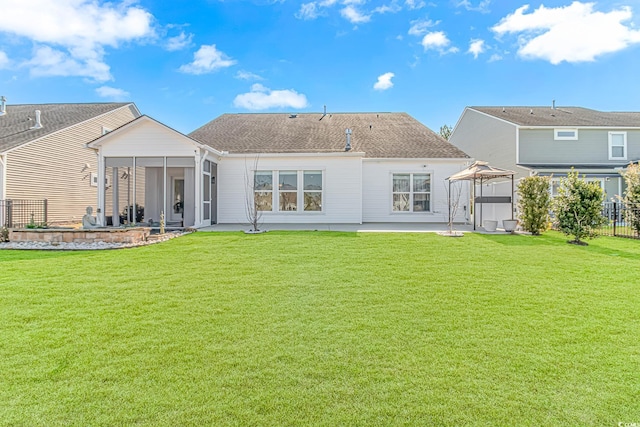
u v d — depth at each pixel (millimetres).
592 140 19906
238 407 2432
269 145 16609
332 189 15461
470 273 6219
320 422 2279
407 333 3656
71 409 2404
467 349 3285
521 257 7660
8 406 2430
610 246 9297
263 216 15508
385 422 2283
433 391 2621
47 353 3201
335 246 8961
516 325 3863
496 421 2291
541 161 19750
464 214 16484
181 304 4574
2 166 14328
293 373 2869
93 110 20438
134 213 13656
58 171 16938
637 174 11383
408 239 10219
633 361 3047
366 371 2900
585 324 3881
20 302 4625
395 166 16672
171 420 2297
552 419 2311
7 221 13609
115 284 5527
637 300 4723
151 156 13508
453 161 16516
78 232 9938
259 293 5055
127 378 2787
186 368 2945
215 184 15547
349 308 4426
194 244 9297
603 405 2451
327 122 20719
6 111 20234
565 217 10039
